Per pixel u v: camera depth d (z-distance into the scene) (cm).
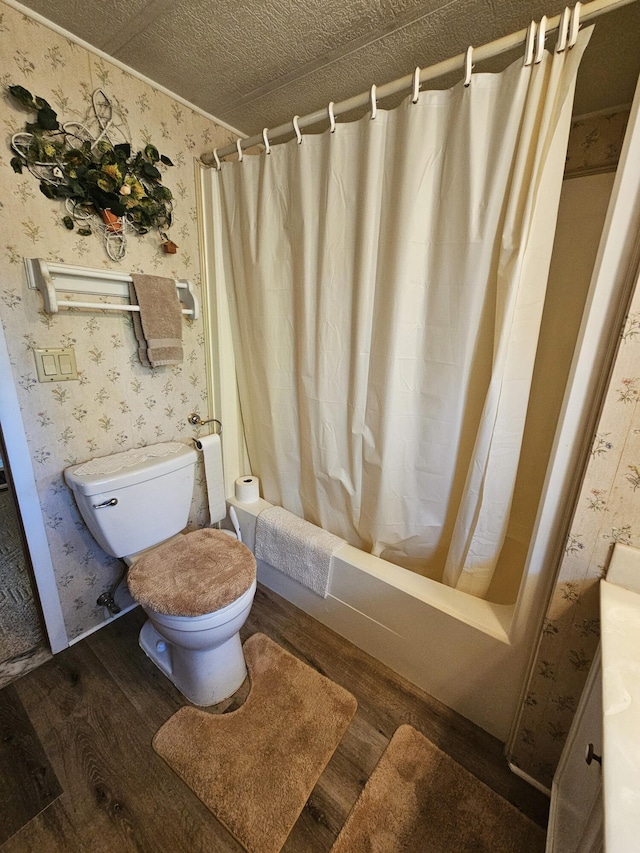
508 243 101
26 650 145
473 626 116
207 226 159
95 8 100
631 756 51
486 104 97
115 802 100
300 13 99
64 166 114
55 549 137
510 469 117
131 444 153
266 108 147
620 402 77
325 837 94
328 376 146
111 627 157
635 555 80
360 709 126
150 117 134
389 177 116
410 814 99
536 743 104
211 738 116
